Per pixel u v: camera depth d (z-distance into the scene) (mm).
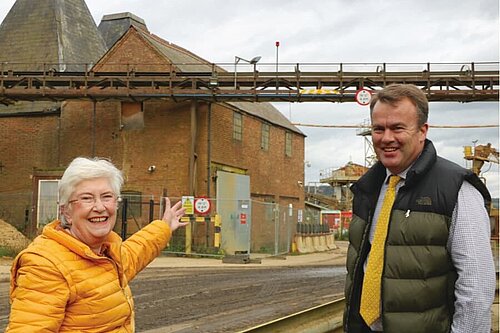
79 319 3082
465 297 3154
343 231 64688
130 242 3879
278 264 24906
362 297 3525
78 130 31484
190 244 26734
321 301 13234
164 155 29844
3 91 28094
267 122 37375
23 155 32344
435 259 3230
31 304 2975
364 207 3668
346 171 71562
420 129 3420
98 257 3170
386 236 3375
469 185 3332
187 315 11016
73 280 3059
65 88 28656
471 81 28375
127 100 29047
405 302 3234
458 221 3230
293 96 28359
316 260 28688
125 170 30250
